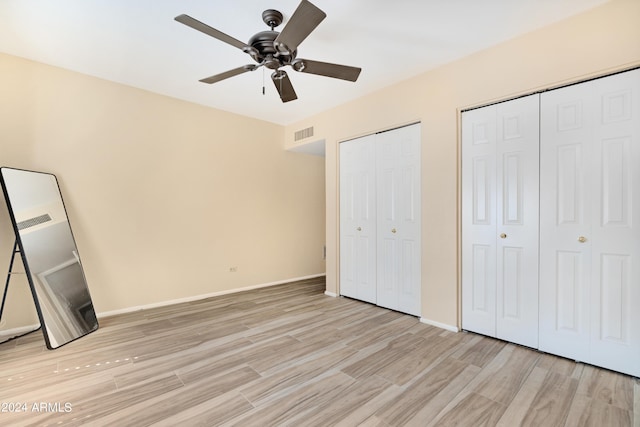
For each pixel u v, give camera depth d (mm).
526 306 2387
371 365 2129
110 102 3221
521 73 2373
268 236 4602
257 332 2740
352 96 3619
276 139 4691
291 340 2559
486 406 1673
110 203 3225
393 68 2918
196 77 3139
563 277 2217
